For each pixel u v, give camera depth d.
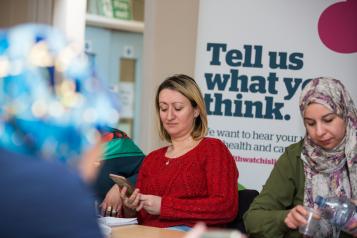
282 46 4.68
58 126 1.04
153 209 3.25
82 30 6.16
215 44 4.74
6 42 1.07
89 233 0.98
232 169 3.45
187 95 3.48
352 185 3.00
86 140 1.07
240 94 4.72
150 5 5.32
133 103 7.20
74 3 6.07
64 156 1.05
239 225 3.31
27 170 0.97
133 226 3.02
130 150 4.11
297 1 4.65
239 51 4.72
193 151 3.46
